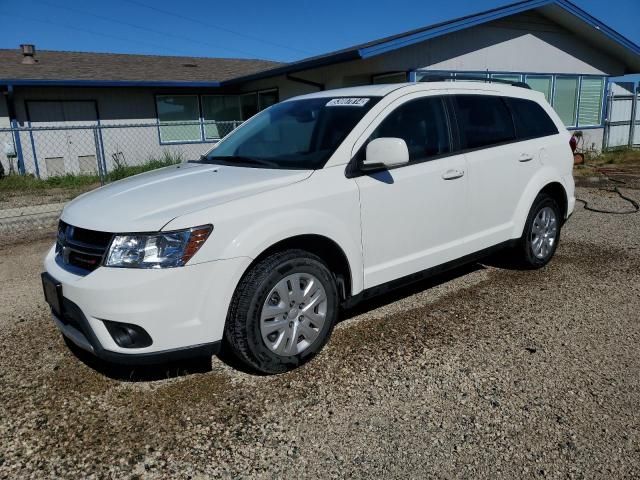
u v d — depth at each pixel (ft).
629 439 8.53
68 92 50.70
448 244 13.64
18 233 25.32
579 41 50.29
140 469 8.05
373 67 40.24
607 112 55.21
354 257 11.46
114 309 8.95
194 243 9.20
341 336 12.35
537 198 16.17
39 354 11.76
